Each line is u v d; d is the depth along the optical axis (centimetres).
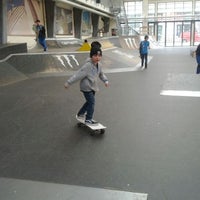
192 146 405
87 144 421
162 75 1116
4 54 1193
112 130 481
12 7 1689
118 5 3362
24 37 1809
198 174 325
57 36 2338
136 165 350
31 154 389
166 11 3603
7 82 973
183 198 278
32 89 859
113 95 757
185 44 3594
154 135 453
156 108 617
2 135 466
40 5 2070
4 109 628
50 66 1237
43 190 292
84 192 287
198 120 527
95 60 464
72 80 460
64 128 497
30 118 560
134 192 289
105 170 339
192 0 3484
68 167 349
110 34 3544
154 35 3684
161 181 311
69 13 2627
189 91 786
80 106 646
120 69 1340
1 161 369
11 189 295
